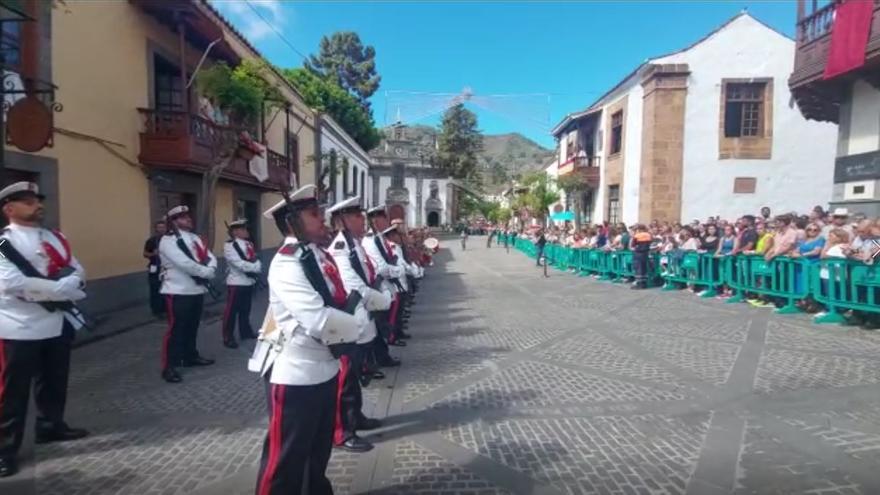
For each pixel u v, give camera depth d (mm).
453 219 62312
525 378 6055
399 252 7988
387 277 6488
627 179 21594
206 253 6684
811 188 18766
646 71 19625
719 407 5012
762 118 18828
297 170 20703
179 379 6121
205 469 3936
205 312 10484
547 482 3693
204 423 4836
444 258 26812
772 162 18812
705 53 18828
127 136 10859
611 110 23328
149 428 4715
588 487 3615
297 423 2857
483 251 32812
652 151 19156
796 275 9336
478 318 9992
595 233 18562
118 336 8500
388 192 57094
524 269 20578
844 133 12680
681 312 10000
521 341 7934
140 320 9523
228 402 5406
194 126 11414
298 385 2844
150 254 9906
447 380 6062
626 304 11219
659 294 12641
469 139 64312
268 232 19078
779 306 10047
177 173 12469
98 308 10000
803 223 10281
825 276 8617
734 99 18969
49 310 4172
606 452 4125
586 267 17953
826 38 11938
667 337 7887
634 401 5219
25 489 3658
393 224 8133
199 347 7879
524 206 34250
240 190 16125
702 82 18875
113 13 10383
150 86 11633
